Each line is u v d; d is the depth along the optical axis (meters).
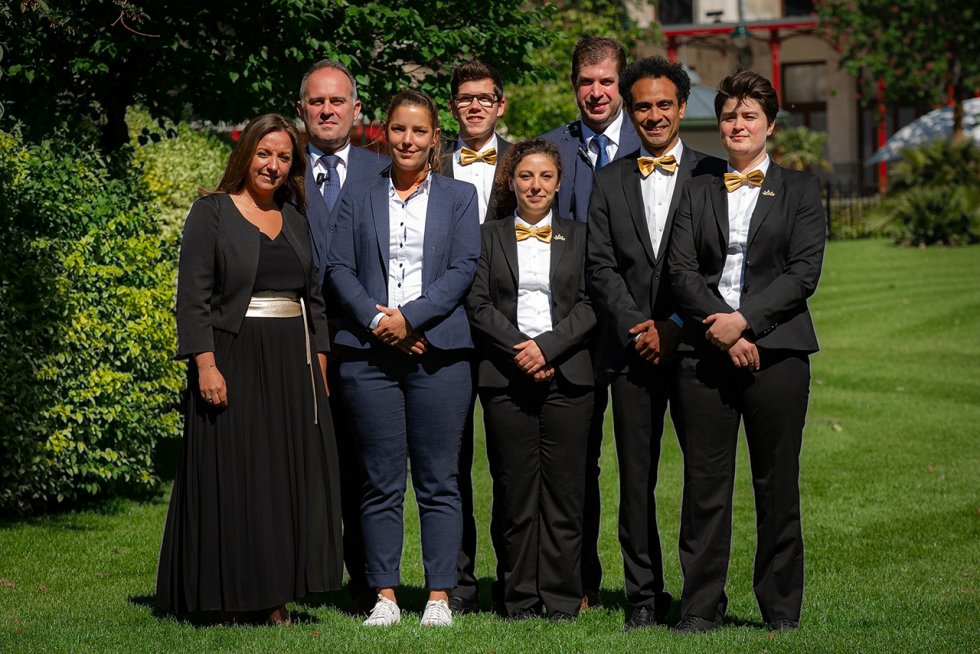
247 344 5.41
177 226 11.70
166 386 8.73
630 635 5.25
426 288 5.62
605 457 10.38
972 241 27.44
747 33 36.88
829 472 9.61
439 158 5.93
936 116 34.19
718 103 5.45
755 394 5.30
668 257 5.46
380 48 10.20
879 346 16.16
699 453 5.41
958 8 33.91
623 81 5.66
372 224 5.68
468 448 5.98
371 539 5.66
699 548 5.41
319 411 5.54
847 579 6.57
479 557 7.56
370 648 4.98
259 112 9.69
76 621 5.57
